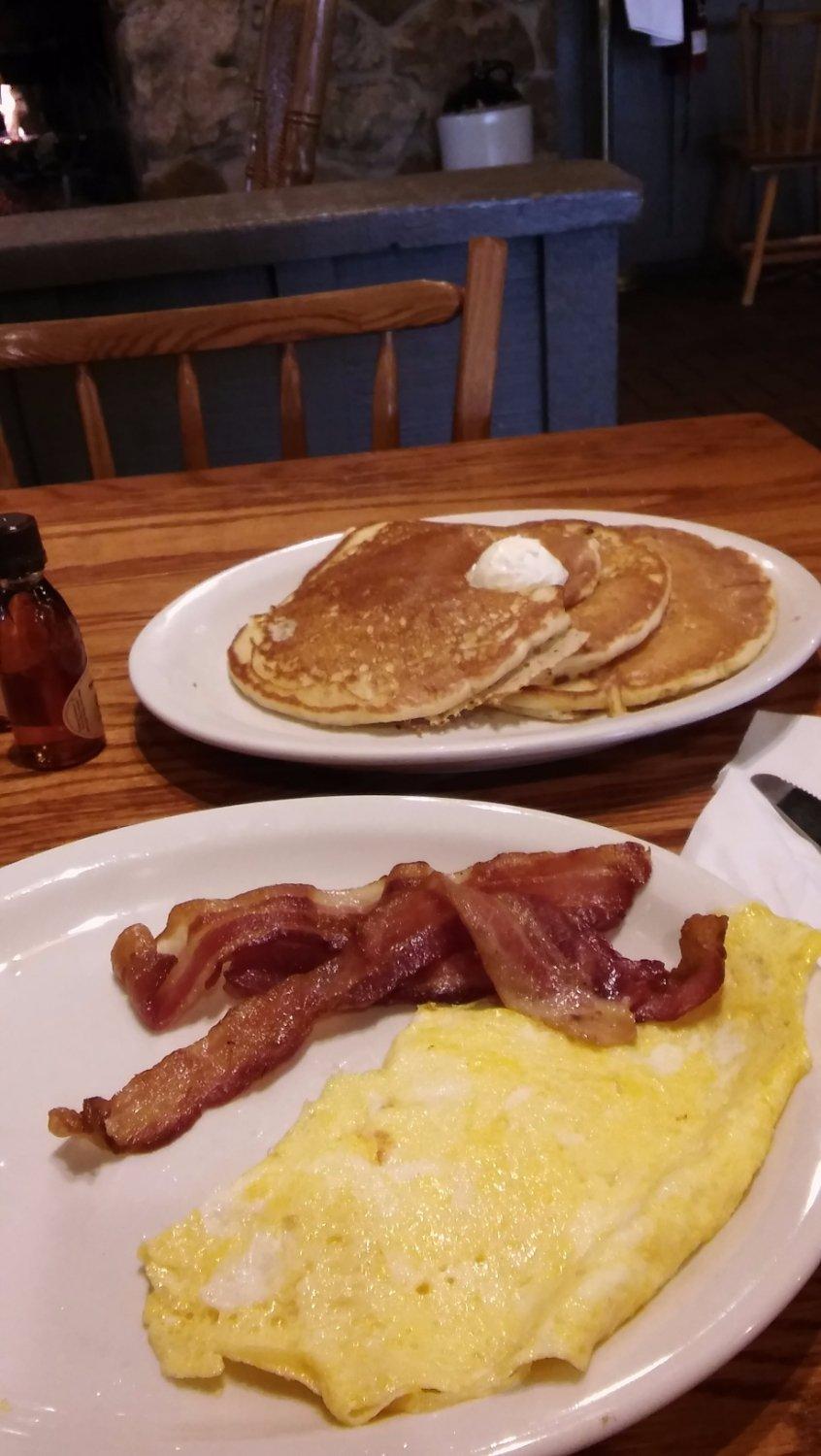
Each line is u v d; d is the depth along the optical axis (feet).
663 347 7.43
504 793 1.37
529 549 1.53
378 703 1.38
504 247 2.59
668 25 7.13
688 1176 0.79
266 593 1.77
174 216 3.98
